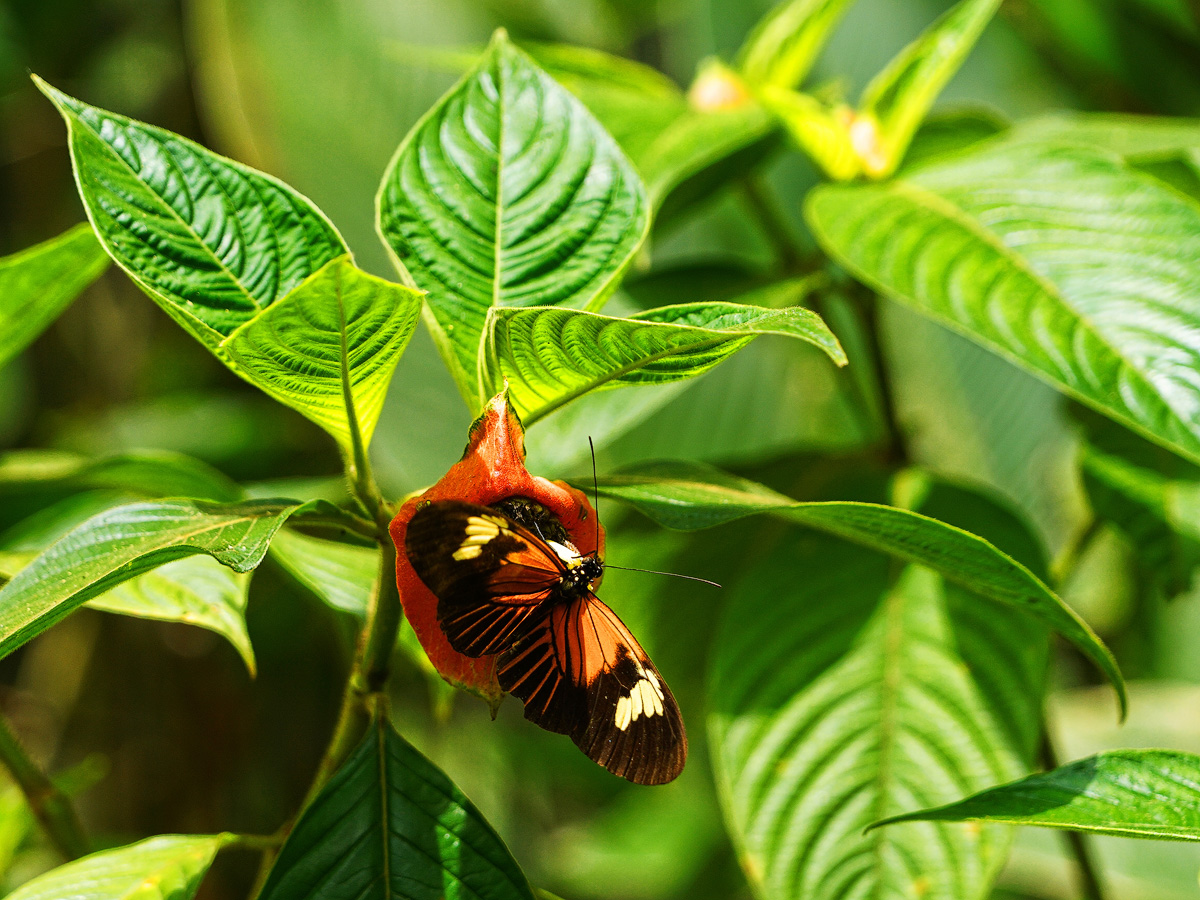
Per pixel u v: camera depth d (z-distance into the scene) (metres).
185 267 0.77
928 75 0.89
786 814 0.85
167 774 1.29
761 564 0.89
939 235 0.85
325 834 0.77
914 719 0.86
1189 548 0.88
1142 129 0.91
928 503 0.90
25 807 0.91
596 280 0.79
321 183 1.32
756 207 0.94
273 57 1.33
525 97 0.80
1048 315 0.82
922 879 0.84
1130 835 0.76
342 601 0.83
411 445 1.14
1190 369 0.81
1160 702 1.25
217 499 0.89
